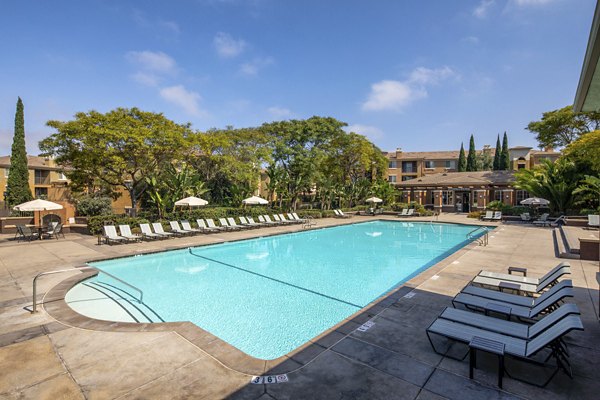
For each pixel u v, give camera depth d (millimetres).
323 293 8594
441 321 4512
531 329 4230
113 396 3467
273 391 3508
